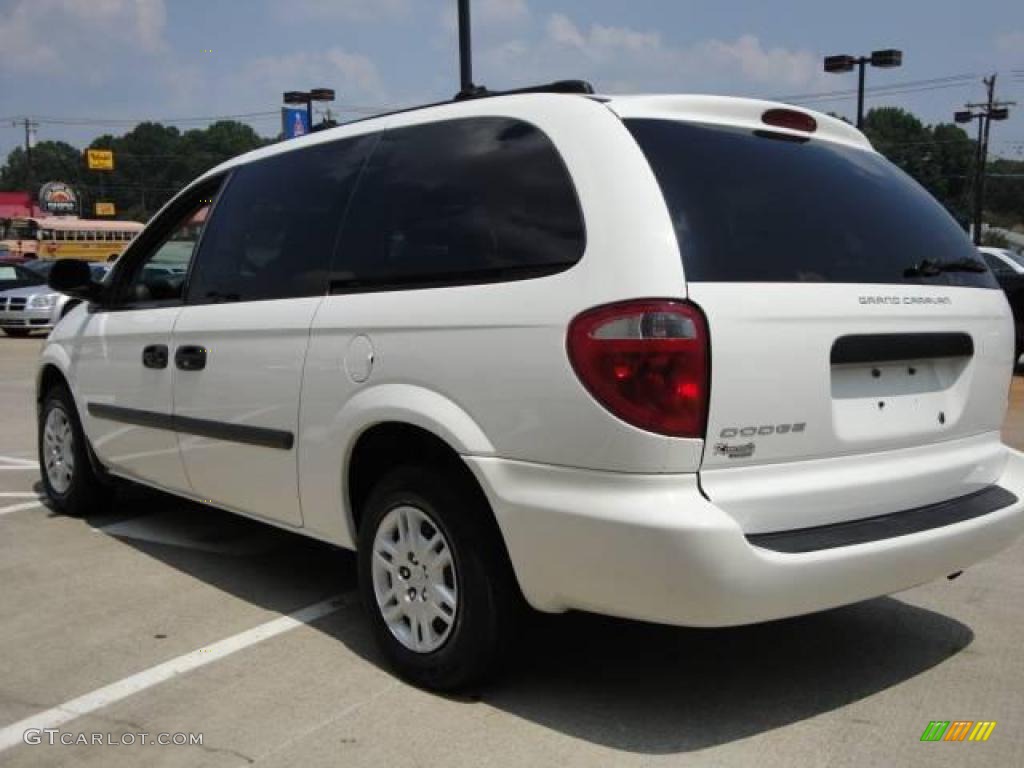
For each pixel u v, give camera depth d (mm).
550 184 3184
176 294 4773
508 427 3096
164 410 4703
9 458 7898
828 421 3111
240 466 4270
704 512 2811
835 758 3033
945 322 3480
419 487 3412
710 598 2816
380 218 3717
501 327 3113
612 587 2920
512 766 2982
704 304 2881
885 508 3293
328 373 3719
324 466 3781
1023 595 4523
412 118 3820
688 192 3074
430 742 3127
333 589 4602
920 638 4016
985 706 3398
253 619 4207
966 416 3602
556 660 3756
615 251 2936
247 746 3117
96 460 5578
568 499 2957
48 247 51344
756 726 3240
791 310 3025
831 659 3795
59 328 5816
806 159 3525
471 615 3301
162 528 5641
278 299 4051
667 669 3686
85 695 3482
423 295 3402
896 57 25562
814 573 2945
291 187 4234
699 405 2846
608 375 2859
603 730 3205
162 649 3883
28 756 3074
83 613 4277
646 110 3250
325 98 24844
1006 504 3641
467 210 3406
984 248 13898
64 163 120625
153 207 95812
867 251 3391
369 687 3529
